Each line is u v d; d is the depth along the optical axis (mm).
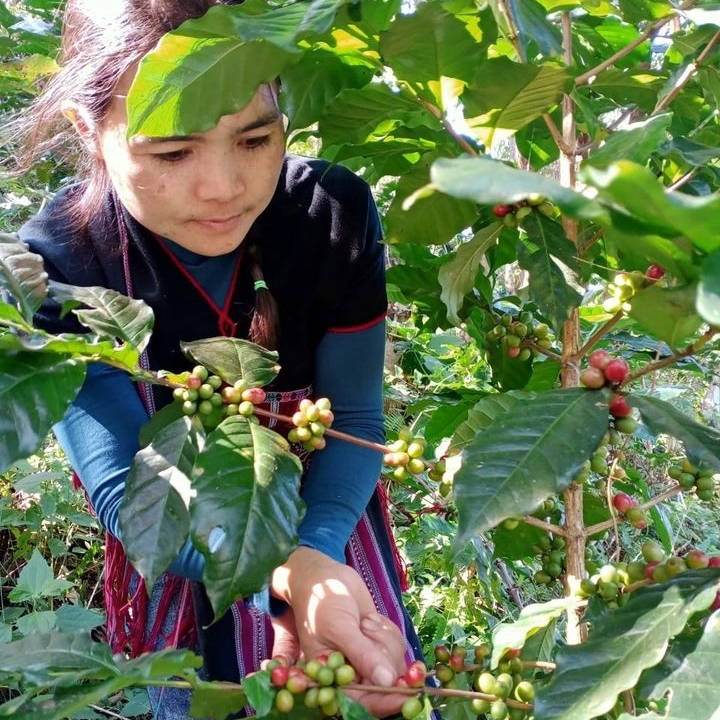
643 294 704
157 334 1278
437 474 959
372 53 926
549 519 1175
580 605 886
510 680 835
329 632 945
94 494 1108
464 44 840
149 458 844
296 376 1393
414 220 1072
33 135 1268
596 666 703
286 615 1097
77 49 1018
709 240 495
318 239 1290
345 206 1296
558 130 1077
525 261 944
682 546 3041
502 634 887
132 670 674
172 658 671
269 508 789
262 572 759
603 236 1099
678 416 811
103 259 1221
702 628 773
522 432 773
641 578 862
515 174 479
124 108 968
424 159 998
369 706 881
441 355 2564
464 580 2160
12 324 761
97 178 1180
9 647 748
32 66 1651
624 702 882
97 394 1147
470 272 1037
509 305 1633
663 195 442
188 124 856
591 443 762
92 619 1902
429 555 2150
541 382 1398
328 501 1269
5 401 732
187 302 1263
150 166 983
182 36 756
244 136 989
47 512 2109
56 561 2490
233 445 830
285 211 1281
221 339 936
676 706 652
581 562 968
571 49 1082
